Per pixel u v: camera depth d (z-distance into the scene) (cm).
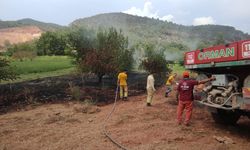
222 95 800
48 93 1557
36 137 805
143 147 687
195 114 1042
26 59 5406
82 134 817
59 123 954
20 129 893
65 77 2436
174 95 1527
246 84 739
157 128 850
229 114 898
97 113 1104
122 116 1010
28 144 748
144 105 1225
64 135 815
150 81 1208
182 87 889
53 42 8319
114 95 1527
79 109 1138
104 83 1938
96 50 1897
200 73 946
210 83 874
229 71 841
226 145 702
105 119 978
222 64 784
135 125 893
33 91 1617
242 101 742
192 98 890
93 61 1833
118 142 732
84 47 2003
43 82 2114
